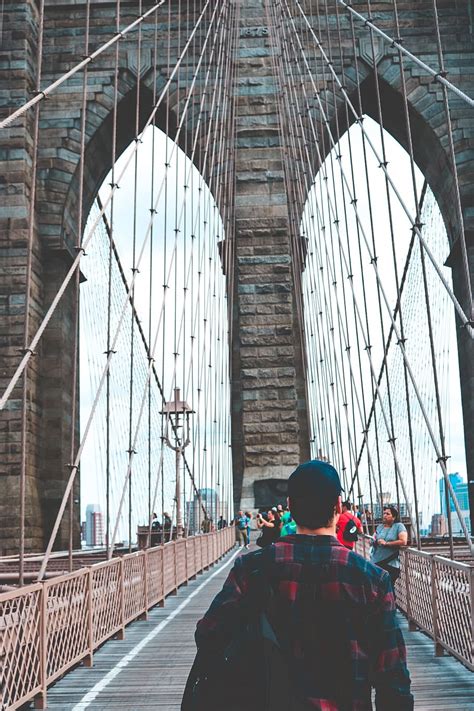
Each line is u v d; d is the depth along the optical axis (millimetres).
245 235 38062
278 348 37188
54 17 39125
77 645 10156
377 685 2885
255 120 39062
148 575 16109
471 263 36500
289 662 2814
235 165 38625
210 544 28547
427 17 38719
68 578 9773
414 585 12570
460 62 38219
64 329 37219
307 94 39156
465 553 18844
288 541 3029
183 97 39219
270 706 2729
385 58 38688
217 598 3012
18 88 36156
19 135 35906
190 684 2947
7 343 34625
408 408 15148
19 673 7754
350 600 2891
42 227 37344
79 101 38500
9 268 35125
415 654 10836
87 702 8633
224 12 37781
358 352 22391
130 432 20391
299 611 2877
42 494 35688
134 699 8703
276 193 38375
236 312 38125
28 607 8164
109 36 39281
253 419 36594
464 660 9164
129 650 11938
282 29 38562
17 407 34000
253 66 39656
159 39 39500
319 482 3098
